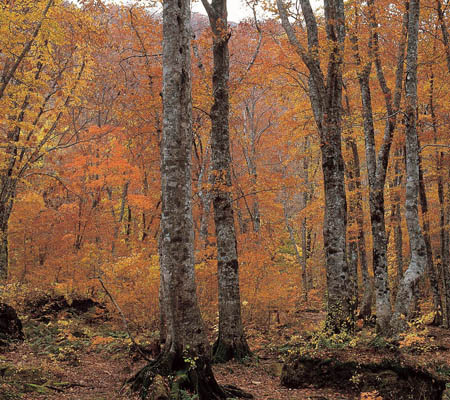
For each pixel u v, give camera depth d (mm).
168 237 6031
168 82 6199
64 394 6012
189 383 5590
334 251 9977
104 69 15586
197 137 14617
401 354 6746
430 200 18844
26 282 15539
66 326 11039
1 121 12609
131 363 8414
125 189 19344
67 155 17562
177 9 6234
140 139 14977
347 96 15414
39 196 19172
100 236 16141
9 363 7281
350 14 13109
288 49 12023
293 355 7293
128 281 12680
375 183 11133
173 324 5930
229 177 9758
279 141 16703
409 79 10125
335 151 10359
